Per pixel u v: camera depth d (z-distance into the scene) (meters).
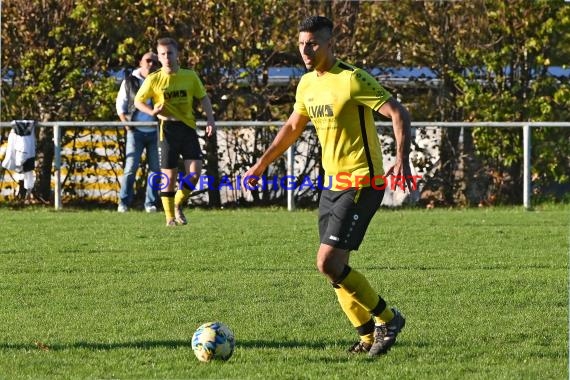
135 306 24.22
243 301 24.86
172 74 38.62
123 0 49.53
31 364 18.41
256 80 50.19
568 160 49.09
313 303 24.56
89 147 49.03
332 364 18.52
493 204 49.38
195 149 39.50
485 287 26.73
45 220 42.19
